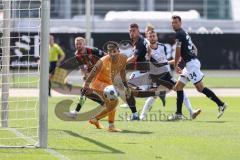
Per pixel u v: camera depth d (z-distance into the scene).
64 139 29.91
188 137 30.59
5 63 34.62
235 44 89.69
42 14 26.73
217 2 116.75
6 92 34.72
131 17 98.19
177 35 38.22
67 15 112.56
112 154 25.44
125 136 31.00
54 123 36.69
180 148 27.09
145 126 35.22
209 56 89.38
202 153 25.80
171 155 25.28
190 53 38.34
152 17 98.38
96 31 94.12
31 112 41.75
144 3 119.69
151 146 27.64
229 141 29.20
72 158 24.45
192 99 55.44
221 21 100.94
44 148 26.98
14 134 31.69
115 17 98.19
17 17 39.34
